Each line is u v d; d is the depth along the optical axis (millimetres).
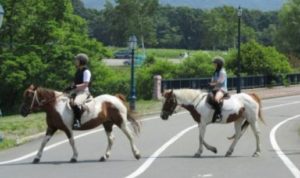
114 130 24312
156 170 14320
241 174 13828
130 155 17188
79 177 13211
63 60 51250
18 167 14727
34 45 50812
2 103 50719
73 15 54562
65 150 18266
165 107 17297
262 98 49281
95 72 53500
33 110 15844
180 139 21578
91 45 53844
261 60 61281
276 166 15203
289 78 64938
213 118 17125
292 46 111000
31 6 52719
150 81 51938
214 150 17500
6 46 51938
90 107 15883
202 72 56125
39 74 50000
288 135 23844
